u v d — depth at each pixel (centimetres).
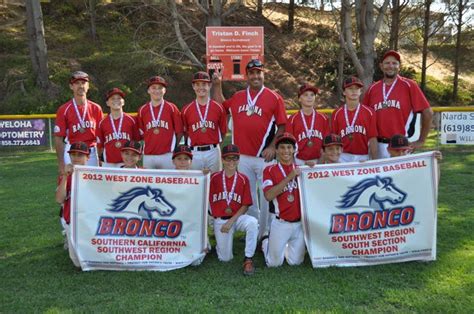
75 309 386
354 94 532
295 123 559
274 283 436
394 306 381
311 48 2859
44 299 407
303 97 556
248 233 479
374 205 479
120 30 2719
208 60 997
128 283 441
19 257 523
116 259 475
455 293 400
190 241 488
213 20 2031
